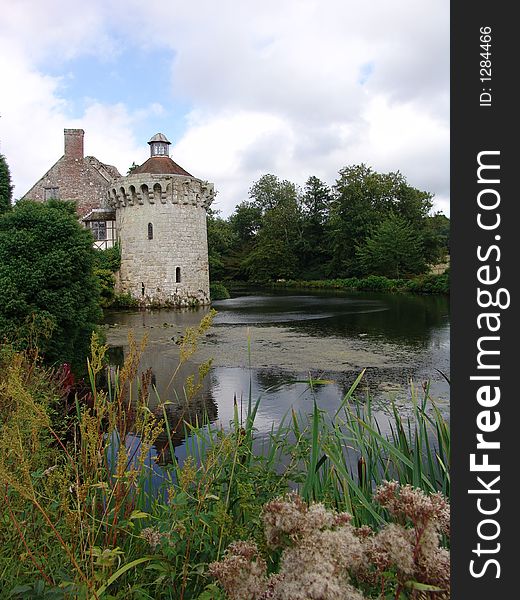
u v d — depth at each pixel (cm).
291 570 127
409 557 130
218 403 947
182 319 2520
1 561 193
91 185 3609
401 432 310
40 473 223
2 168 1392
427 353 1462
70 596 172
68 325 1081
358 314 2616
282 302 3559
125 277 3297
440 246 5766
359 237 5534
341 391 1020
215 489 247
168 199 3189
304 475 267
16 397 232
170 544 187
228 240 6588
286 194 6625
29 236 1070
